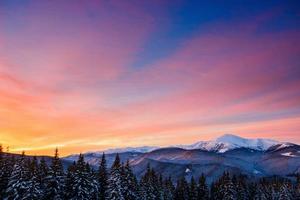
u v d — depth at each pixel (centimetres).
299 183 14150
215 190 11550
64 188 5988
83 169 6100
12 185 5300
